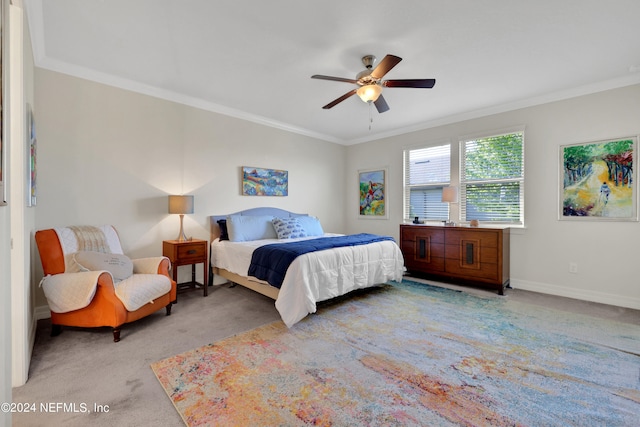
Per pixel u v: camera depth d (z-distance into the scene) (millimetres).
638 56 2756
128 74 3225
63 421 1504
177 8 2131
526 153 3875
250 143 4637
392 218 5402
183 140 3904
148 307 2656
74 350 2234
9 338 1258
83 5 2098
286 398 1690
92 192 3189
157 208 3676
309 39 2514
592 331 2576
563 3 2043
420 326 2697
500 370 1975
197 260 3576
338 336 2496
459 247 4008
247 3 2068
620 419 1524
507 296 3598
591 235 3436
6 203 1149
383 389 1774
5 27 1189
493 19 2225
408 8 2109
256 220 4277
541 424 1486
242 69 3084
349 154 6102
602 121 3342
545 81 3293
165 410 1593
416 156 5090
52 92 2934
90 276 2350
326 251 3062
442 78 3213
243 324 2766
